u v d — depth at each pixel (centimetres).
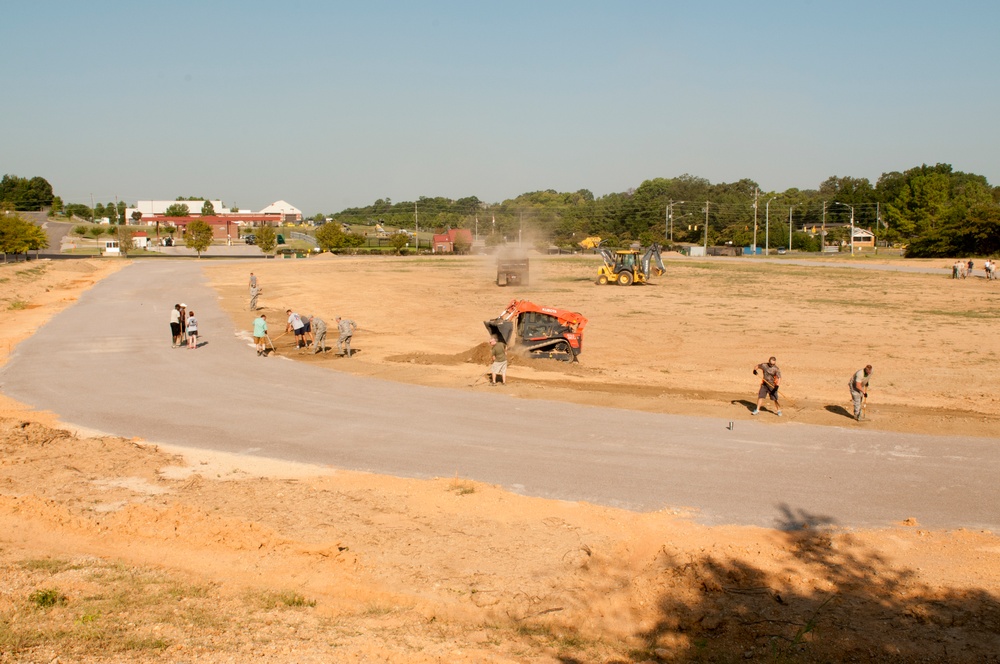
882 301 5122
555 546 1164
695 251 13188
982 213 10306
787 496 1388
